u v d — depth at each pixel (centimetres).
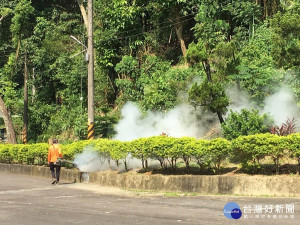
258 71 1593
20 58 2972
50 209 976
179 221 813
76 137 2420
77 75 2617
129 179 1307
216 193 1127
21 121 3075
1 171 1973
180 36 2362
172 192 1198
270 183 1063
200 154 1176
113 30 2491
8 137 2611
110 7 2517
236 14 2139
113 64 2539
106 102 2544
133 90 2300
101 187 1366
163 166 1344
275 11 2172
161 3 2344
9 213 938
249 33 2091
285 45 1324
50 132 2691
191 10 2331
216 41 2028
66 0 3488
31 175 1780
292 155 1067
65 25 2970
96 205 1019
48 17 3328
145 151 1273
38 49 2973
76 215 899
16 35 2678
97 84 2541
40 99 3047
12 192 1277
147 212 912
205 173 1216
